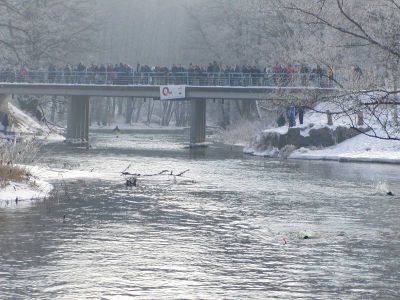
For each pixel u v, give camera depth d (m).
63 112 113.81
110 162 49.38
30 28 90.56
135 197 31.50
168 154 59.22
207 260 19.69
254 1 86.94
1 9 90.62
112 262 19.19
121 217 26.12
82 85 69.06
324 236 23.25
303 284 17.42
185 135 104.12
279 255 20.45
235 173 43.38
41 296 15.97
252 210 28.42
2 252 20.03
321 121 60.34
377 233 23.78
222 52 100.31
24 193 30.17
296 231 23.97
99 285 16.95
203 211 27.97
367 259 20.05
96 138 86.75
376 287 17.23
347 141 57.41
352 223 25.66
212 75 65.12
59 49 94.56
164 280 17.55
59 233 22.80
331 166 49.12
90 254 20.05
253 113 96.62
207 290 16.77
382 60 20.27
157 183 37.28
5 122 77.19
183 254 20.38
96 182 36.75
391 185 37.28
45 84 70.25
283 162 52.47
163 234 23.14
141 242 21.84
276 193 33.84
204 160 53.38
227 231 23.89
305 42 44.44
